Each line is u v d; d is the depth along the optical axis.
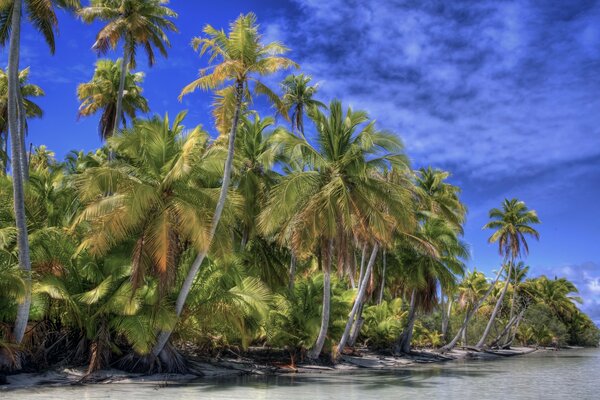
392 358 39.78
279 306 29.48
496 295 81.50
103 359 20.11
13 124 18.23
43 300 19.16
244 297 21.47
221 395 16.55
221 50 20.84
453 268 44.03
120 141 20.42
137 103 37.34
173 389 17.80
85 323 19.69
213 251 20.39
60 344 20.94
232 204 21.88
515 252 59.81
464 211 48.81
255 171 33.25
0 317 18.33
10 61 18.52
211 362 25.39
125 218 18.34
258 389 18.62
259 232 29.36
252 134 33.88
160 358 21.20
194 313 21.36
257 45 20.64
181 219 18.81
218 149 21.75
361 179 27.28
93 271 20.22
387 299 54.44
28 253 17.67
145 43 29.11
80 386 17.75
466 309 66.62
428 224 42.31
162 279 18.47
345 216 25.03
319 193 25.94
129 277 19.92
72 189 23.92
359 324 39.41
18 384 17.38
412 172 28.73
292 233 26.31
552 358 53.69
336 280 37.06
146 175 20.36
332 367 29.97
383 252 41.25
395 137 26.88
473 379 25.36
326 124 27.91
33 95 36.19
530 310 86.31
